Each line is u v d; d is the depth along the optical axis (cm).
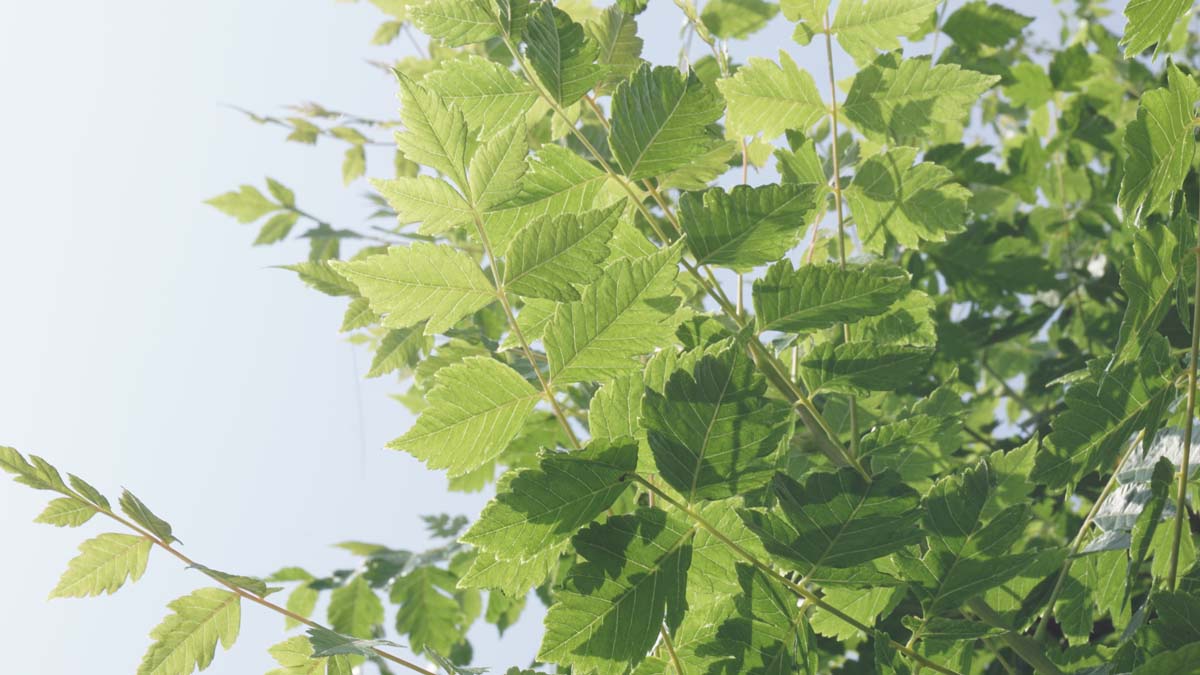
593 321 85
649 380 85
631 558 83
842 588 85
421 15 93
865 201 114
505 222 91
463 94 94
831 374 94
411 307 86
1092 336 180
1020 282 175
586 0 116
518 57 94
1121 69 187
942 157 172
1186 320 91
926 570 89
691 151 91
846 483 83
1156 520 93
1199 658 80
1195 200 119
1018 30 156
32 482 90
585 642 82
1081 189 190
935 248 177
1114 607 105
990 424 172
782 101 113
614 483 82
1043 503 144
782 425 82
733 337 85
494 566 85
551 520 82
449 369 85
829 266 89
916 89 112
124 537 92
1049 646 110
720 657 86
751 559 84
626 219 95
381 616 172
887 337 106
